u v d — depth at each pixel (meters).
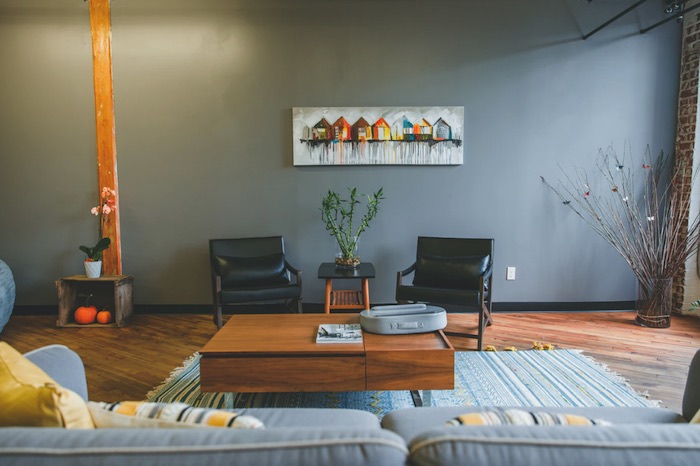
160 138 3.70
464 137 3.71
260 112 3.69
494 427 0.69
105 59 3.63
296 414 1.33
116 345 3.03
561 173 3.73
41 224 3.74
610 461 0.64
